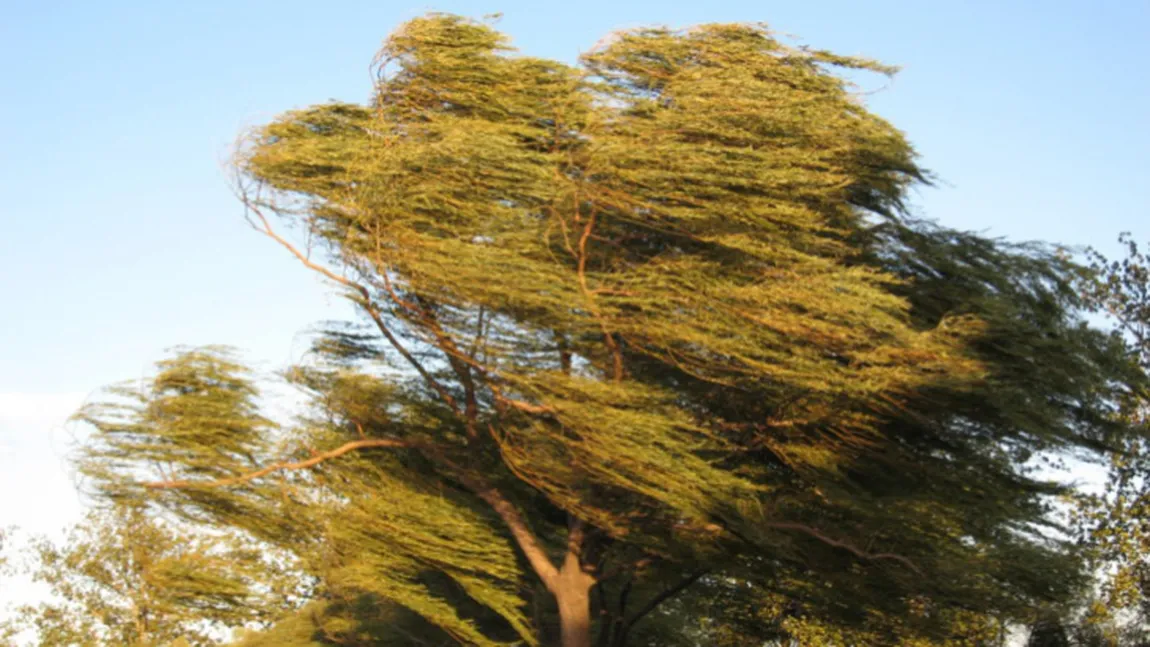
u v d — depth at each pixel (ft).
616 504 57.67
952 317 55.06
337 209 55.98
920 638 62.44
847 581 57.57
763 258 52.80
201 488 56.44
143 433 56.18
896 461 56.39
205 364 57.47
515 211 53.31
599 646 68.59
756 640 76.84
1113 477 72.79
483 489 61.87
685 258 53.06
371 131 57.52
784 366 51.72
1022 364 55.52
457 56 58.34
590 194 52.54
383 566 56.80
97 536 96.32
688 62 58.90
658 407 53.16
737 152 52.37
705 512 53.11
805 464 56.29
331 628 70.79
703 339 50.93
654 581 65.77
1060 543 55.62
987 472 56.54
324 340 61.72
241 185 57.21
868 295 51.06
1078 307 60.18
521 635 58.29
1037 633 72.49
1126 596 70.79
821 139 56.13
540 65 59.16
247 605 61.52
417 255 52.24
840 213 58.13
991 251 59.82
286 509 58.18
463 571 57.67
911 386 52.42
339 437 61.05
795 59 59.52
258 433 57.82
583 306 50.98
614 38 59.26
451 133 53.42
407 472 61.52
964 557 54.08
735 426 57.11
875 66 59.62
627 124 55.16
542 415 55.01
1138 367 63.10
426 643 66.33
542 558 61.62
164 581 59.93
